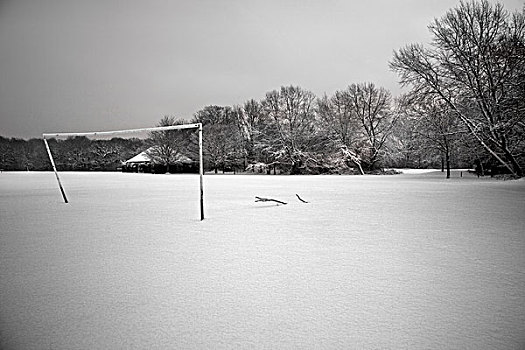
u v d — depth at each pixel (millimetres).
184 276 4738
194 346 2975
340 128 56875
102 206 12828
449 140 37594
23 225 8781
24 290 4266
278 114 57250
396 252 5883
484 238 6887
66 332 3238
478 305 3719
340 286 4301
